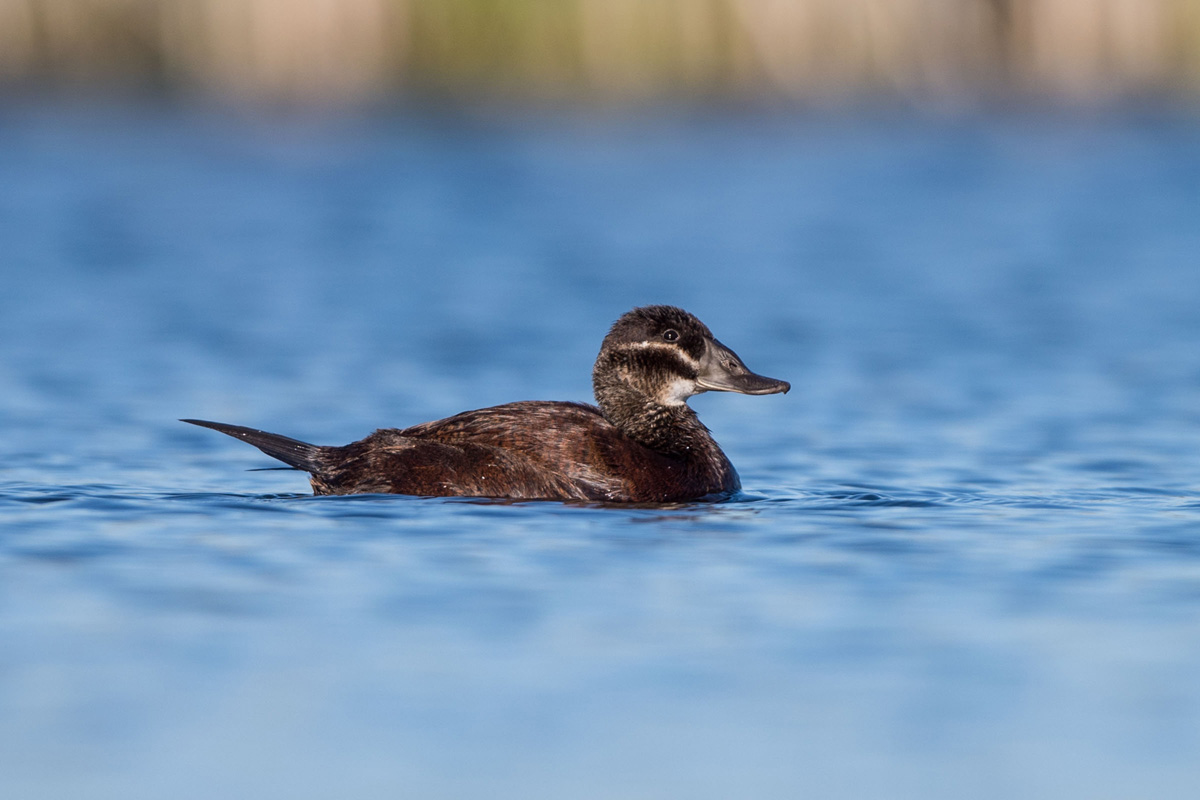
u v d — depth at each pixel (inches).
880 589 371.2
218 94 1824.6
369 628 340.8
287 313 896.3
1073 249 1137.4
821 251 1141.1
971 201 1363.2
